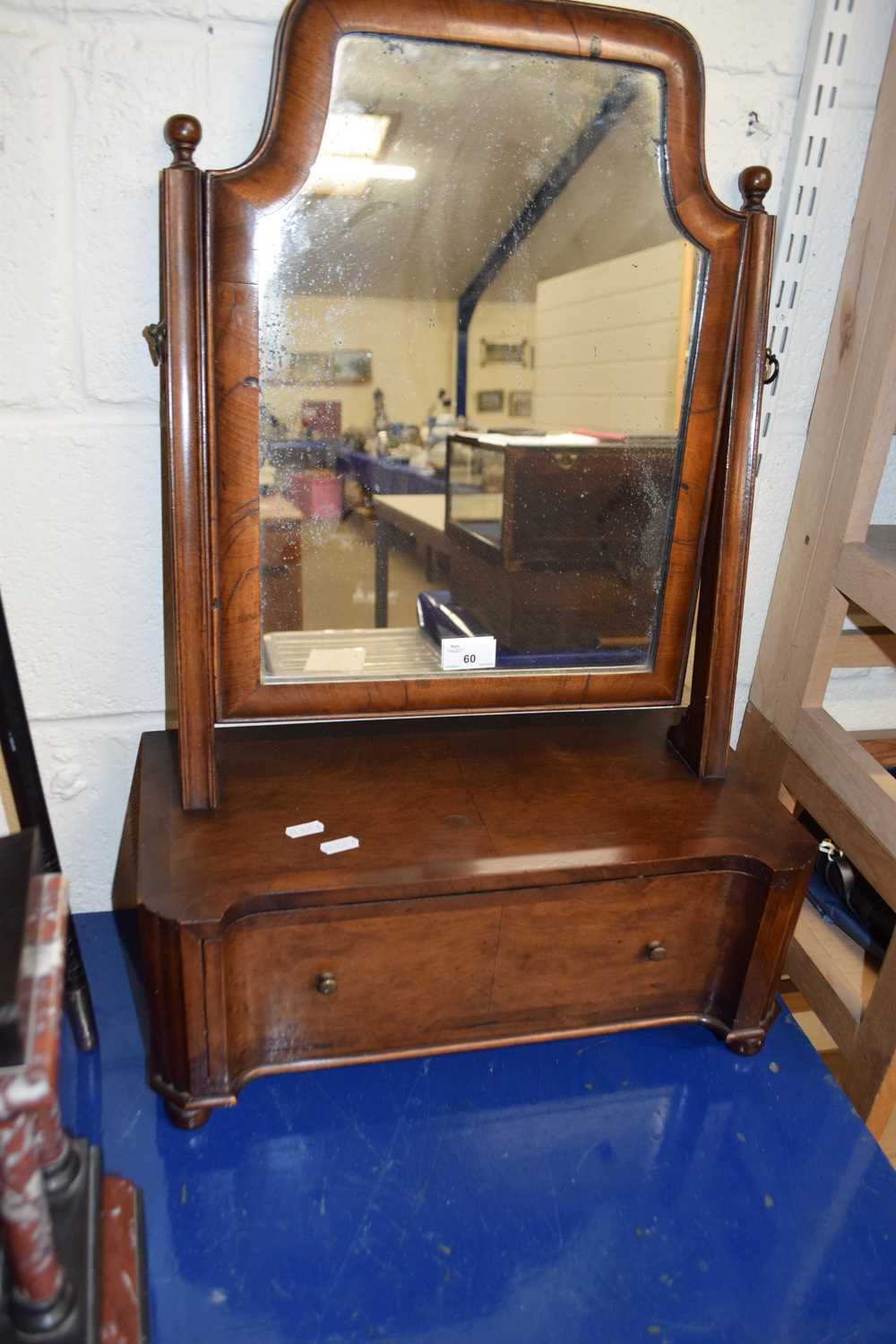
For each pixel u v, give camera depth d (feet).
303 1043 2.45
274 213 2.21
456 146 2.27
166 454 2.48
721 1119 2.49
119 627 2.87
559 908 2.41
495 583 2.67
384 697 2.63
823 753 2.94
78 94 2.30
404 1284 2.05
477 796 2.63
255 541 2.42
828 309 2.97
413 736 2.96
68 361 2.54
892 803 2.60
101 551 2.76
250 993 2.32
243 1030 2.36
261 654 2.52
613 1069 2.63
